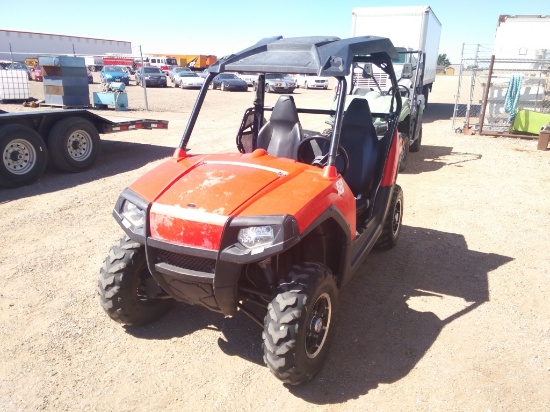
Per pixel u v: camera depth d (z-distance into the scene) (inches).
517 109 511.8
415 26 534.3
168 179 120.7
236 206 105.6
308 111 174.1
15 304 150.8
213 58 1947.6
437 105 879.1
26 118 286.7
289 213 102.3
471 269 182.2
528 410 109.5
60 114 305.3
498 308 153.9
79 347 130.7
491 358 128.2
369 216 161.9
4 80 621.0
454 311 151.8
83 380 117.8
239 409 109.3
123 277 127.0
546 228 227.6
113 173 318.7
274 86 1032.8
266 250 99.3
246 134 169.9
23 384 115.7
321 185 116.4
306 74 120.2
